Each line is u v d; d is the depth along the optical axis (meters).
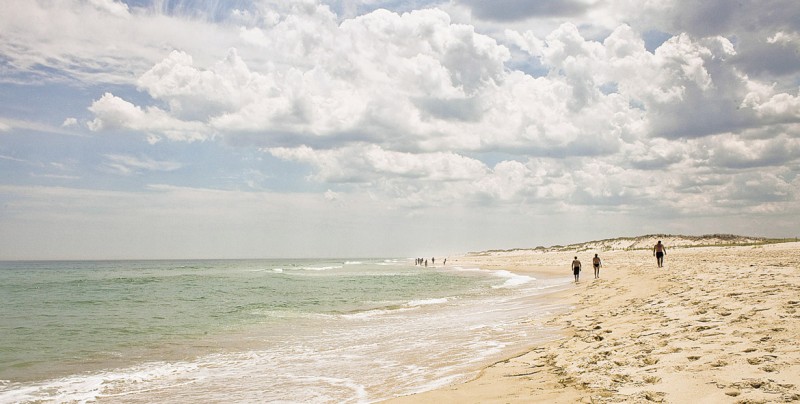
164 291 45.03
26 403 9.65
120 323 21.88
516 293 31.48
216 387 10.38
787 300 11.38
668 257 52.22
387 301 30.25
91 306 31.11
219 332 18.45
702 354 7.92
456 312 22.11
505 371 9.38
